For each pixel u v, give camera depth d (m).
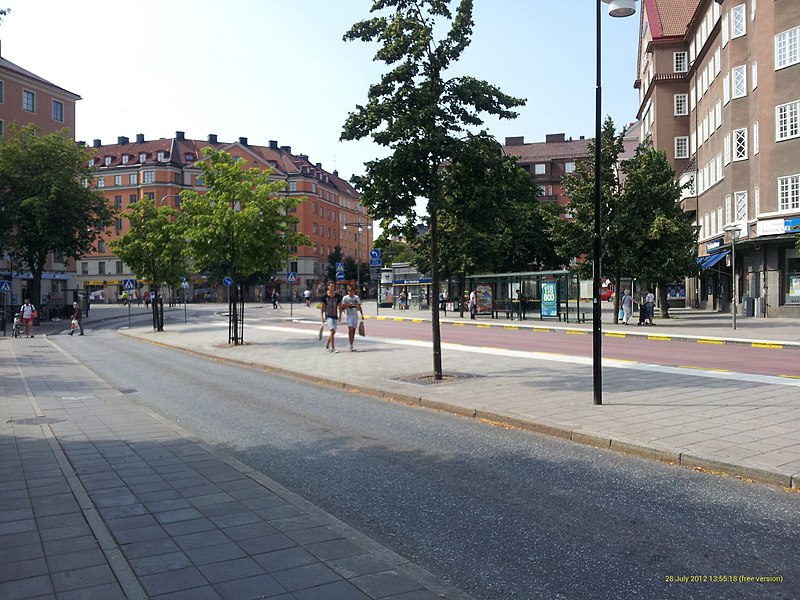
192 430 9.37
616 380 12.92
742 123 34.97
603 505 5.61
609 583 4.04
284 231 25.19
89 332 37.75
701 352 19.22
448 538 4.89
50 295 52.94
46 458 7.29
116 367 18.59
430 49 12.76
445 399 11.07
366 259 130.50
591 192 32.31
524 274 38.28
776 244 31.56
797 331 24.91
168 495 5.83
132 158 97.50
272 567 4.17
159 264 36.31
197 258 24.42
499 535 4.93
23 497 5.75
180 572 4.09
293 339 26.14
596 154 10.31
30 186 40.62
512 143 109.19
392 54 12.54
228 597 3.73
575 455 7.50
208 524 5.03
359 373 15.07
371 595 3.75
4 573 4.07
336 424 9.67
